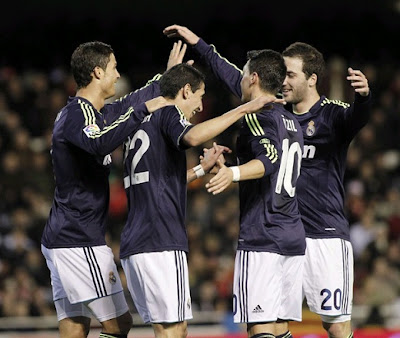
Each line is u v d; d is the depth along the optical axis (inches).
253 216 829.2
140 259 812.6
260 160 788.0
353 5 1994.3
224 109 2030.0
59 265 842.2
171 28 975.0
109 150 789.9
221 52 2025.1
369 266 1793.8
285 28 2018.9
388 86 2139.5
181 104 833.5
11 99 2076.8
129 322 863.7
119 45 2073.1
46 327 1424.7
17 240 1782.7
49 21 2034.9
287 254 833.5
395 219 1911.9
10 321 1422.2
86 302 849.5
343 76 2091.5
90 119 811.4
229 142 1940.2
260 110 798.5
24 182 1916.8
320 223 923.4
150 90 926.4
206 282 1724.9
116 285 853.2
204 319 1421.0
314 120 923.4
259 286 820.6
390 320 1512.1
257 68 832.9
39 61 2122.3
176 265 815.1
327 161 924.6
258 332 826.2
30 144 2010.3
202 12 1989.4
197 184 1879.9
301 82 919.7
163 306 808.9
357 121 900.0
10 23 2042.3
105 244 856.9
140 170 819.4
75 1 1999.3
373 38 2071.9
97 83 847.1
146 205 815.7
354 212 1910.7
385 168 2037.4
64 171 832.9
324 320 943.0
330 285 919.7
